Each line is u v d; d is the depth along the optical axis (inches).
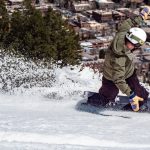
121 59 546.9
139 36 527.8
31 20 1672.0
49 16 1728.6
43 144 317.4
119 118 545.6
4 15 1734.7
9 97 786.2
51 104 713.6
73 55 1635.1
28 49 1590.8
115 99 663.8
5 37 1670.8
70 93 861.8
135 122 506.9
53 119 470.9
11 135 349.4
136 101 554.6
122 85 552.7
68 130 394.0
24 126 397.7
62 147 311.4
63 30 1696.6
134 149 330.6
